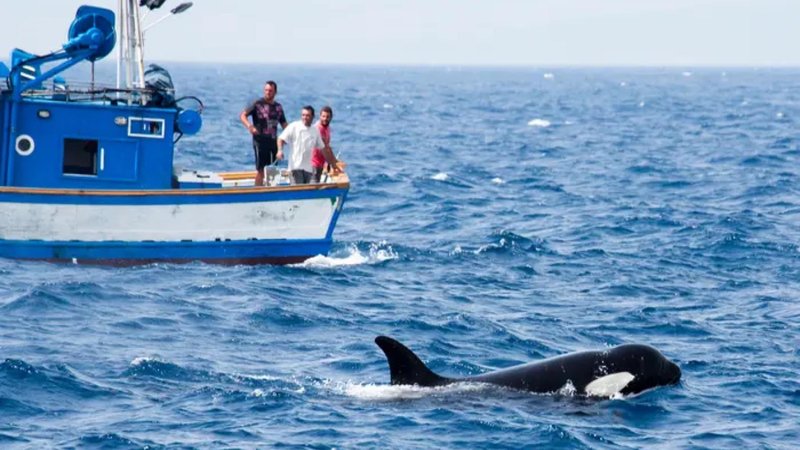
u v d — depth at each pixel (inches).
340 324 2389.3
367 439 1651.1
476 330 2378.2
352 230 3777.1
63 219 2824.8
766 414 1831.9
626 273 3115.2
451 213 4244.6
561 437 1668.3
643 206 4522.6
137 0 2942.9
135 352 2082.9
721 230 3858.3
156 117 2908.5
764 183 5374.0
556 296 2800.2
